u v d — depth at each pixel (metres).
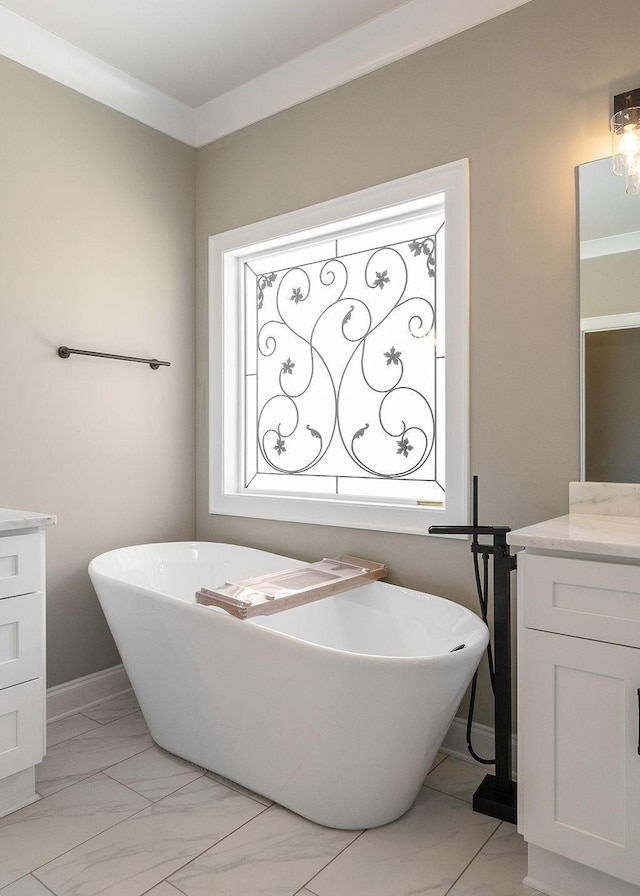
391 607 2.09
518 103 1.98
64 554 2.42
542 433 1.93
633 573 1.28
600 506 1.80
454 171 2.09
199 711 1.90
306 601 1.90
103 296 2.55
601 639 1.32
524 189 1.96
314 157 2.50
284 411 2.80
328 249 2.65
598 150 1.83
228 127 2.79
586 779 1.34
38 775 1.94
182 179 2.89
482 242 2.04
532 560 1.41
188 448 2.92
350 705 1.53
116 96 2.59
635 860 1.27
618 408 1.79
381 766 1.58
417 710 1.53
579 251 1.86
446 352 2.12
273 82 2.60
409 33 2.20
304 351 2.73
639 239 1.76
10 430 2.25
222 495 2.83
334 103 2.44
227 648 1.74
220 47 2.42
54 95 2.39
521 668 1.43
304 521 2.51
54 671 2.39
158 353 2.78
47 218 2.37
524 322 1.96
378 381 2.49
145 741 2.18
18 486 2.27
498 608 1.75
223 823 1.69
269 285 2.86
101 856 1.56
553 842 1.38
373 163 2.32
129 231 2.66
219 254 2.85
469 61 2.08
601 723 1.32
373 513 2.31
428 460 2.35
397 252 2.45
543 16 1.93
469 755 2.06
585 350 1.85
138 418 2.69
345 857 1.55
